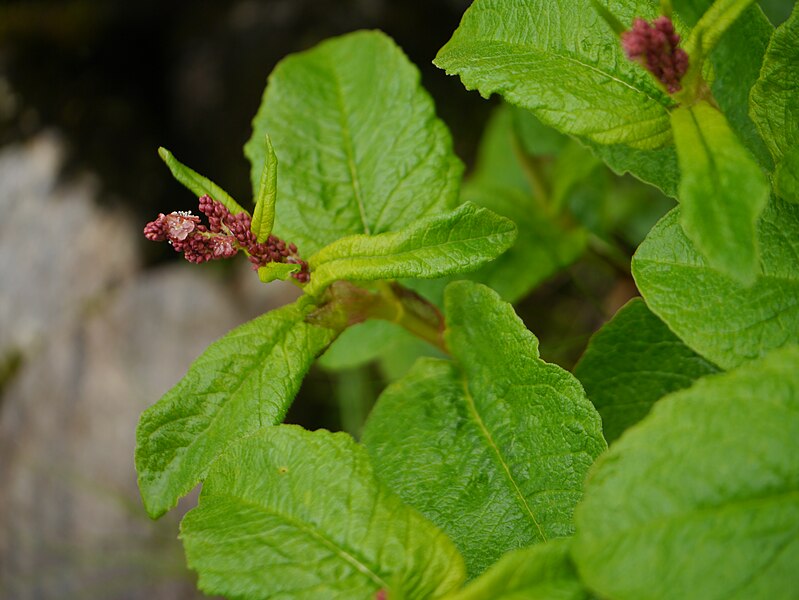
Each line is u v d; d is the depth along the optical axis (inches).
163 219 9.2
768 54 9.0
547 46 9.3
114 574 17.9
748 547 7.8
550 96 9.0
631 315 10.2
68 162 23.0
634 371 10.3
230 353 9.6
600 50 9.2
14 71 23.4
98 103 23.5
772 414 8.0
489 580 8.1
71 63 23.6
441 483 9.7
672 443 8.1
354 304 9.8
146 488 9.4
